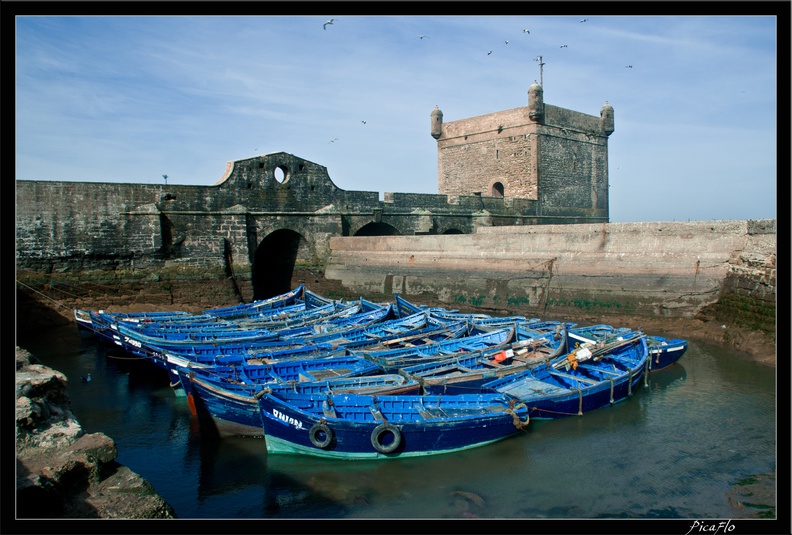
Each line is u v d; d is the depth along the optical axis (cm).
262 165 3619
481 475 1186
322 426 1204
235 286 3412
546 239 3033
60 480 798
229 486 1179
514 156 4872
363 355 1773
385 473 1202
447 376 1512
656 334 2459
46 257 2867
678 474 1176
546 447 1315
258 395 1278
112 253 3047
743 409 1533
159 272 3181
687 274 2488
